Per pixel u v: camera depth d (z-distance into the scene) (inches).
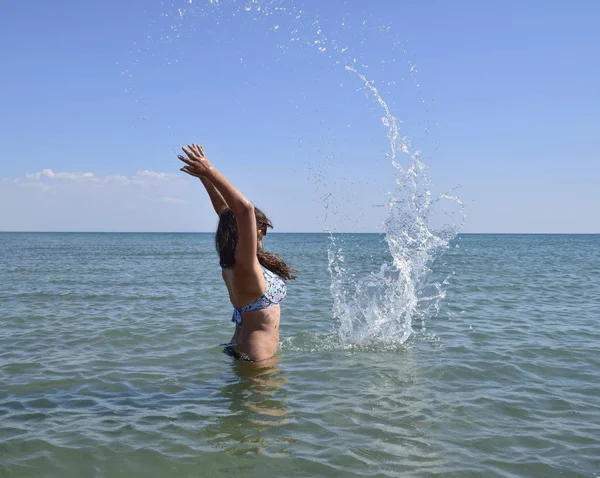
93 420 164.4
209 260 1228.5
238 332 221.0
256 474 129.6
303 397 184.2
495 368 225.3
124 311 389.4
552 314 375.9
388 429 156.7
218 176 181.0
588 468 133.6
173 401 181.3
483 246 2536.9
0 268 877.8
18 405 179.3
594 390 197.3
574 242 3585.1
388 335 285.3
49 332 308.8
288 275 221.6
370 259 1196.5
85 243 3058.6
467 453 141.3
